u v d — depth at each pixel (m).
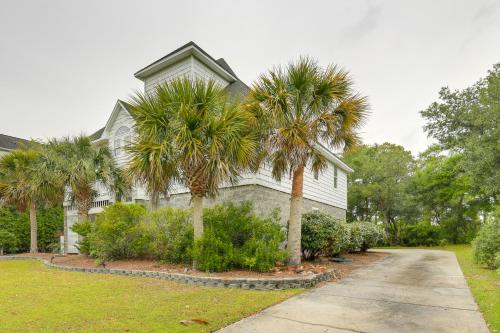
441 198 22.88
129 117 13.25
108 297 5.28
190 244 7.95
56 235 17.59
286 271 7.14
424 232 23.17
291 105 7.84
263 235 7.66
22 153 15.07
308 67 7.84
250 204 8.64
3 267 10.41
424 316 4.22
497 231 8.60
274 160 8.22
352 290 5.95
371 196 24.11
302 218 10.30
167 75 12.55
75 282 6.82
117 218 9.27
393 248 20.91
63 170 12.34
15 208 16.86
